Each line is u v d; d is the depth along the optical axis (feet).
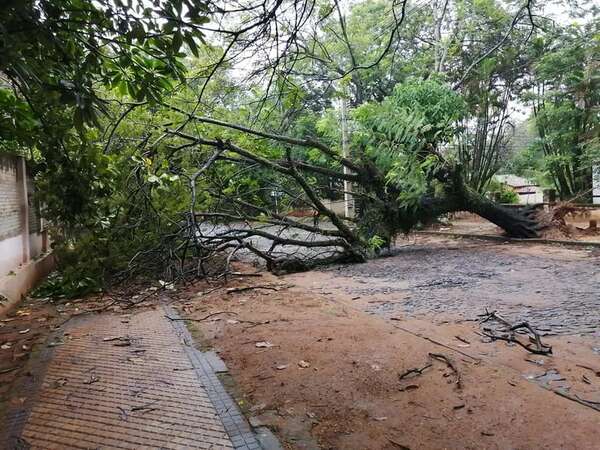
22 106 15.90
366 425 9.68
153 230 27.68
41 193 19.25
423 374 12.05
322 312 18.92
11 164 24.48
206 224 41.27
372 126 38.29
